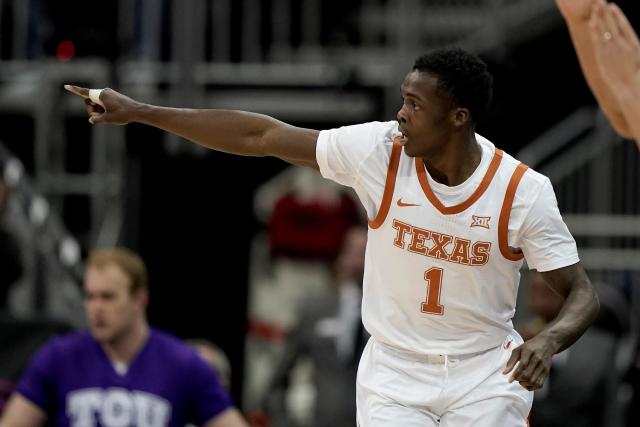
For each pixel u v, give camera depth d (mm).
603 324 20016
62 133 27344
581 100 26906
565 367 19141
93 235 26766
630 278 25672
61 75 27156
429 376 10891
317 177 27703
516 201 10500
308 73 27625
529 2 26797
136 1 27219
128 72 26578
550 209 10547
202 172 25016
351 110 27266
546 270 10586
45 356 15781
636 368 20359
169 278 24719
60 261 24953
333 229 27219
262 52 28406
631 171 25984
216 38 28219
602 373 19219
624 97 10047
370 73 27062
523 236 10586
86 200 27547
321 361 20312
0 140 28281
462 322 10797
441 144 10406
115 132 27219
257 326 26859
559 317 10359
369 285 11055
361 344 20219
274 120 10867
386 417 10844
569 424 18984
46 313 21656
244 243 24969
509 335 11125
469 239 10516
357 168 10703
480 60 10445
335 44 28219
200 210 24953
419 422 10797
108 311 15539
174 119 10820
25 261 22922
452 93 10273
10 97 27719
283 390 21031
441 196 10531
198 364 15906
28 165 28406
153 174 25016
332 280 26625
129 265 15766
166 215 24953
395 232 10656
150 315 24672
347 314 20391
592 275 25734
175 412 15750
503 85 26625
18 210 23969
